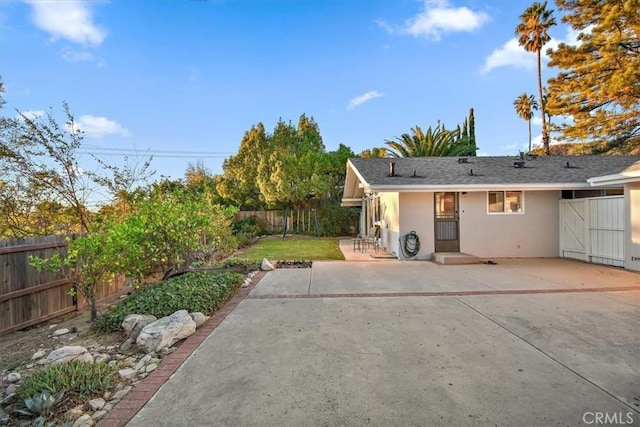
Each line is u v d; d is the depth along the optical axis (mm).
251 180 22828
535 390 2854
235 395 2838
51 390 2852
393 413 2553
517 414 2521
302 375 3166
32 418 2658
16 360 3955
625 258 8758
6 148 6535
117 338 4418
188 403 2738
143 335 3957
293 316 4980
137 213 6473
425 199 10828
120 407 2707
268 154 24000
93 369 3225
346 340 4016
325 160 19781
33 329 5227
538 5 23906
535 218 11031
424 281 7359
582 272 8250
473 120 25156
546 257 10938
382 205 13695
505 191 10859
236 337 4180
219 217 11102
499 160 13273
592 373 3139
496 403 2666
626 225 8711
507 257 10961
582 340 3924
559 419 2459
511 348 3721
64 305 5941
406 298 5934
